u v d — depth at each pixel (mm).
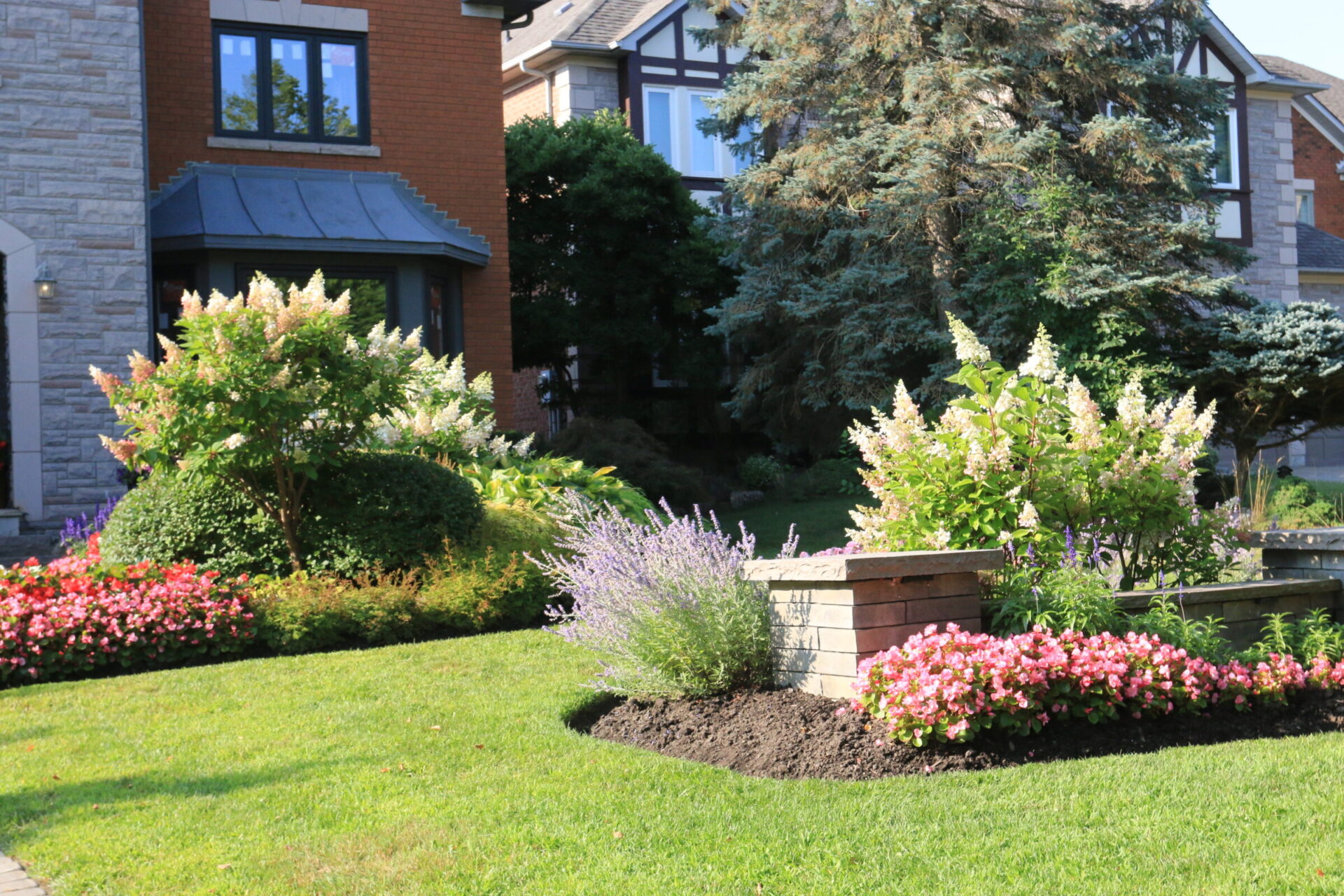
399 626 8344
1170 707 4930
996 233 16828
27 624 7449
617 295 19812
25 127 12070
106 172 12375
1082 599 5312
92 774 4945
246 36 15086
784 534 16234
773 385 19844
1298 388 16828
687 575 5883
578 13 24234
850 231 17781
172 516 9008
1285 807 3850
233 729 5645
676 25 23266
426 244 14625
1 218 11961
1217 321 17250
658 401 21750
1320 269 25984
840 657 5227
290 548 8953
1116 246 16891
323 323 8703
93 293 12289
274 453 8414
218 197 14328
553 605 9109
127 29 12492
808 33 18453
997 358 17141
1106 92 17766
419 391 11062
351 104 15594
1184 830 3678
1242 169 23797
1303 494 14297
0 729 5828
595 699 6133
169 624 7641
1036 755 4676
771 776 4617
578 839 3855
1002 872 3410
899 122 18297
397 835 3953
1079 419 6016
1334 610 6184
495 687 6434
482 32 16250
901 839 3725
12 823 4332
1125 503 6012
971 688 4645
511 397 16375
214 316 8438
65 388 12164
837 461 20078
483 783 4570
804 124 20547
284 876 3643
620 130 20219
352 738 5363
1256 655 5473
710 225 19547
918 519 6023
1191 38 19406
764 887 3393
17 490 11953
